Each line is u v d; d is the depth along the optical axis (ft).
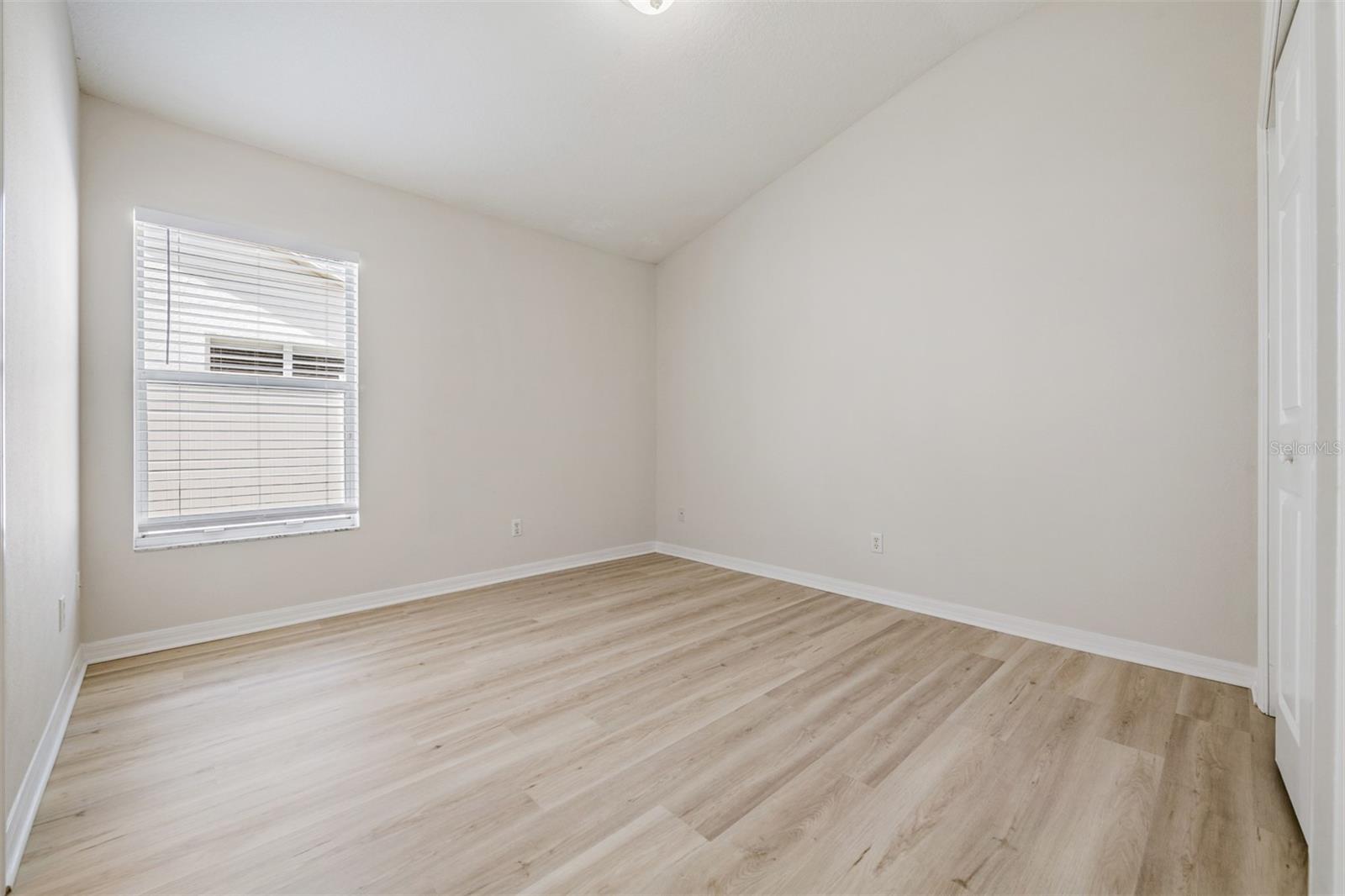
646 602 11.23
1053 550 9.05
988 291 9.71
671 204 13.25
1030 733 6.31
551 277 13.67
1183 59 7.92
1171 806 5.08
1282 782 5.39
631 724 6.52
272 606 9.73
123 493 8.38
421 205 11.57
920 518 10.60
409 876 4.26
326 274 10.44
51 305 5.89
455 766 5.69
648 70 9.41
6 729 4.19
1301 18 4.86
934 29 9.48
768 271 13.15
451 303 11.96
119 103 8.36
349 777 5.49
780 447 12.97
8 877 4.21
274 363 9.87
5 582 4.12
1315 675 3.79
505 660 8.36
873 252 11.25
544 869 4.33
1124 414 8.39
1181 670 7.92
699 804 5.11
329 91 8.68
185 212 8.90
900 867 4.37
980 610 9.84
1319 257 3.69
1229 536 7.63
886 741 6.16
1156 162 8.13
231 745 6.06
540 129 10.26
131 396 8.45
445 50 8.36
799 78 10.14
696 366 14.92
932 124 10.35
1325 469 3.67
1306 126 4.52
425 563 11.59
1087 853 4.52
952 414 10.17
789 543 12.84
